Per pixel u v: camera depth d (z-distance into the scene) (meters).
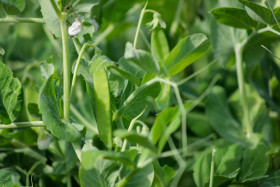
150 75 0.85
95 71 0.83
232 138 0.97
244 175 0.91
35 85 0.96
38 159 0.94
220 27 0.99
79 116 0.98
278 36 0.94
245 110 0.97
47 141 0.92
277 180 0.90
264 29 0.92
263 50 0.98
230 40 0.98
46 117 0.81
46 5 0.87
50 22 0.87
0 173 0.90
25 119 0.96
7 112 0.86
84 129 0.84
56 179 0.94
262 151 0.91
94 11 1.04
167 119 0.79
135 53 0.80
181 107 0.79
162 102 0.90
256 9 0.89
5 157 0.93
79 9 0.88
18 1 0.90
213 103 1.00
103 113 0.83
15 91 0.86
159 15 0.88
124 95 0.87
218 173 0.91
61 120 0.83
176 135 0.99
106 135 0.84
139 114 0.87
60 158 0.95
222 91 1.02
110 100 0.85
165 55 0.89
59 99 0.85
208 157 0.92
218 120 0.99
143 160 0.79
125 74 0.84
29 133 0.94
